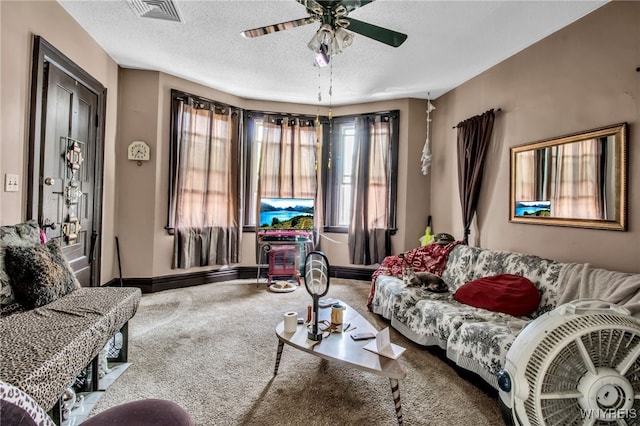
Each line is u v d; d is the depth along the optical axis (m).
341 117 4.92
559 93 2.65
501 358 1.80
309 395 1.88
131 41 3.16
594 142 2.34
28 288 1.78
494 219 3.35
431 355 2.46
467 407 1.80
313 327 1.89
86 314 1.73
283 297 3.84
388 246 4.66
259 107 4.84
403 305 2.80
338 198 4.99
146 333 2.70
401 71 3.63
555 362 0.85
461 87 3.97
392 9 2.47
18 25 2.18
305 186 4.89
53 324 1.58
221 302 3.61
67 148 2.76
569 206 2.51
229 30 2.89
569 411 0.85
